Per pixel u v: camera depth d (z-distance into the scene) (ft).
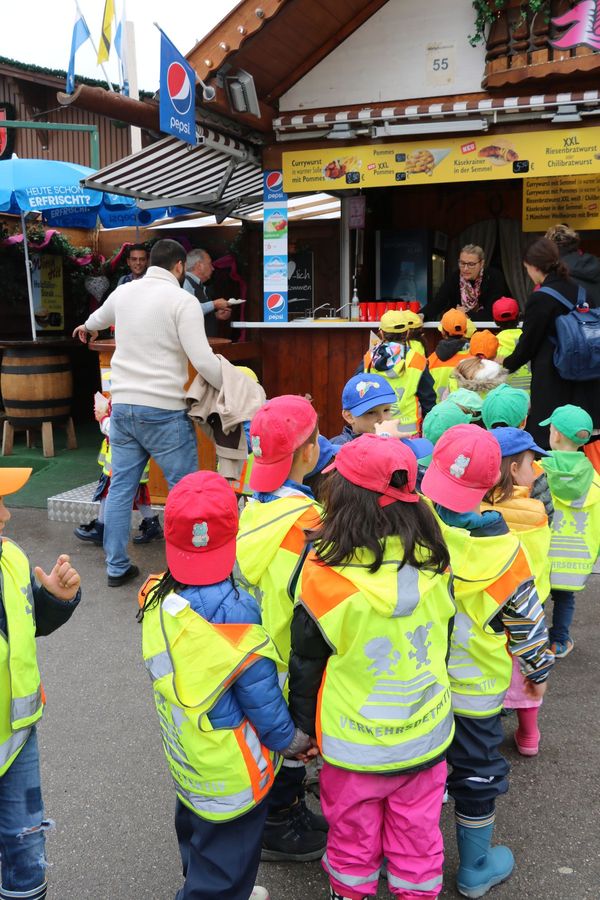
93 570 19.10
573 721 12.41
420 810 7.41
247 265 32.73
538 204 27.86
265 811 7.54
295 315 31.71
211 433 18.04
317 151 23.57
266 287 24.73
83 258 34.81
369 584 6.97
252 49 21.26
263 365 24.72
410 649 7.18
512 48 21.13
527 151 21.90
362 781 7.23
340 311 28.68
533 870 9.33
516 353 17.51
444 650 7.51
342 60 22.97
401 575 7.05
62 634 15.79
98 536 20.80
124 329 17.44
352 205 28.22
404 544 7.07
